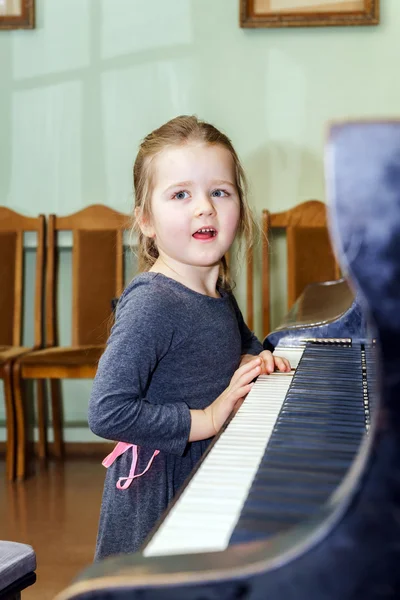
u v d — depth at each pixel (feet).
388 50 11.94
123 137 12.23
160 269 4.36
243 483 1.90
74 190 12.30
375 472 1.26
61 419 11.96
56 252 11.99
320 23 11.80
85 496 9.70
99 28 12.10
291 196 12.18
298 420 2.52
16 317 11.72
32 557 3.99
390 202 1.19
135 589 1.33
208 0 11.99
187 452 4.00
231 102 12.14
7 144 12.31
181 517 1.69
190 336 4.05
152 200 4.28
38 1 12.10
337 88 12.04
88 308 11.57
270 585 1.30
